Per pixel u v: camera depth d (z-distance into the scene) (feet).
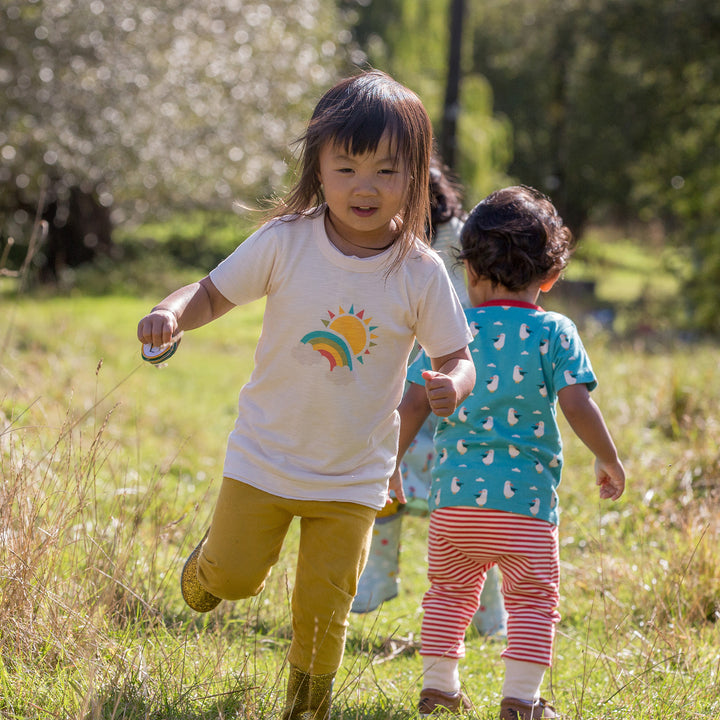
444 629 10.95
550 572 10.62
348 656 12.74
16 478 11.11
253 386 9.20
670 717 10.37
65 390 24.81
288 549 15.01
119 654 9.93
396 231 9.14
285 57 65.05
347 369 8.91
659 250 122.93
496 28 114.11
